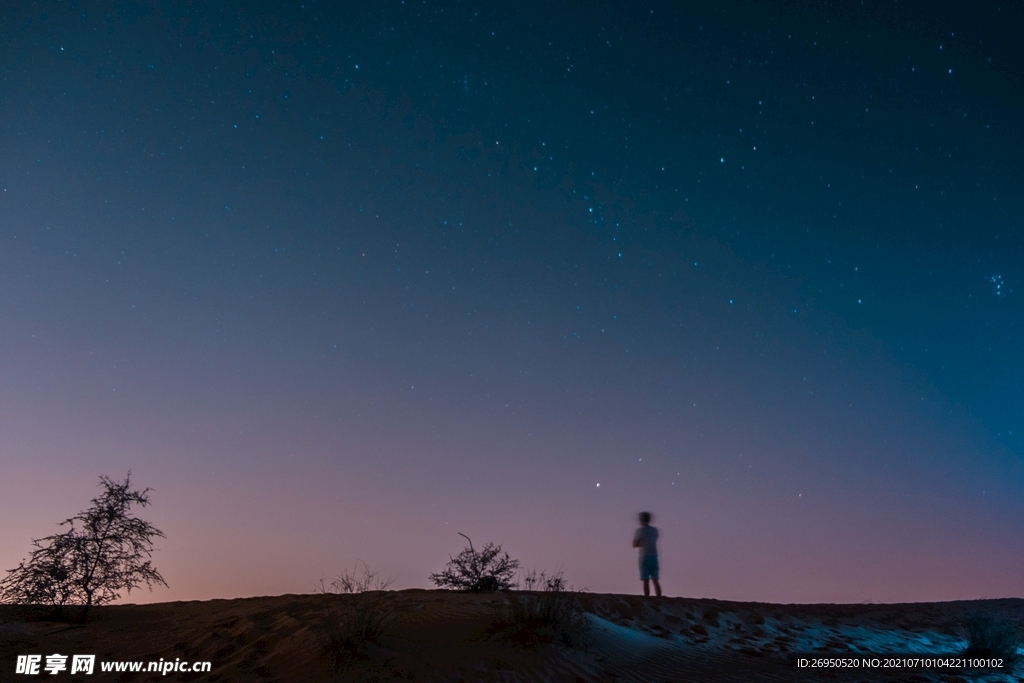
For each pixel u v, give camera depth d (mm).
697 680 8828
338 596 12234
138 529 12461
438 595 12383
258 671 8250
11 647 9602
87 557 11852
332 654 8469
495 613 10484
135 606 13375
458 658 8656
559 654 9125
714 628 12133
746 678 9039
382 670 8070
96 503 12336
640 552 15375
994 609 15539
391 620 10148
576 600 11695
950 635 13234
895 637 12812
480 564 14461
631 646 10086
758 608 14062
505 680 8078
